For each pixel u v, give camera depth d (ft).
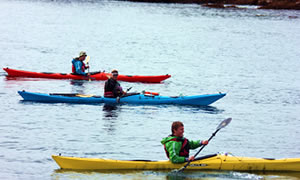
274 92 83.71
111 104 68.64
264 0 338.75
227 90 84.23
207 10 295.07
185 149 40.47
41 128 54.54
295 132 57.00
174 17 246.27
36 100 68.80
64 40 148.97
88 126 56.24
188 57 126.00
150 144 49.93
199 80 93.50
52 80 86.28
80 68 87.35
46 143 48.73
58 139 50.37
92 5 297.12
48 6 275.80
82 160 40.19
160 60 118.93
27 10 246.88
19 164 41.88
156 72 101.71
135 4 321.32
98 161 40.27
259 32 196.24
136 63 112.68
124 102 69.72
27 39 145.07
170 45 149.48
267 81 95.04
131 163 40.40
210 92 82.02
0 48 123.95
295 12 299.38
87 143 49.32
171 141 40.22
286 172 41.24
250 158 41.60
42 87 79.82
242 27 212.43
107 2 323.16
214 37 175.01
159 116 62.85
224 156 41.63
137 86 85.66
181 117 62.80
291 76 102.58
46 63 105.81
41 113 61.72
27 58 110.73
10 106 64.90
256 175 39.93
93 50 131.03
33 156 44.29
